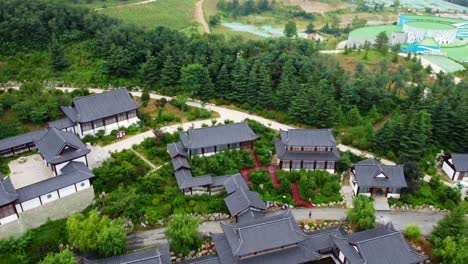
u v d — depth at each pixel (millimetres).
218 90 107375
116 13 184500
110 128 91625
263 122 98688
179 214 69500
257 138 89375
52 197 68188
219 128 86000
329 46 179375
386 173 76688
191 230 64500
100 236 61219
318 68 112375
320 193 77875
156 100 104125
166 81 108312
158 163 82500
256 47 120125
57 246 64688
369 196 77562
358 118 98000
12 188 65188
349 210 72250
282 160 81250
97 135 89375
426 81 123312
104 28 120812
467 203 77562
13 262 61062
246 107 103438
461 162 82500
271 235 60531
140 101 103250
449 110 92125
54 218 69188
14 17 116750
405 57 156000
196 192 76188
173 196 74188
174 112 100562
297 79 107875
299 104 97000
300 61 113125
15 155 83000
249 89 103312
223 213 72688
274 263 59594
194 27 193500
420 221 73438
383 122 100188
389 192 77438
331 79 109375
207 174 78625
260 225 61000
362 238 62969
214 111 102312
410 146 85625
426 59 163250
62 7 126562
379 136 88750
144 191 74938
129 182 76500
